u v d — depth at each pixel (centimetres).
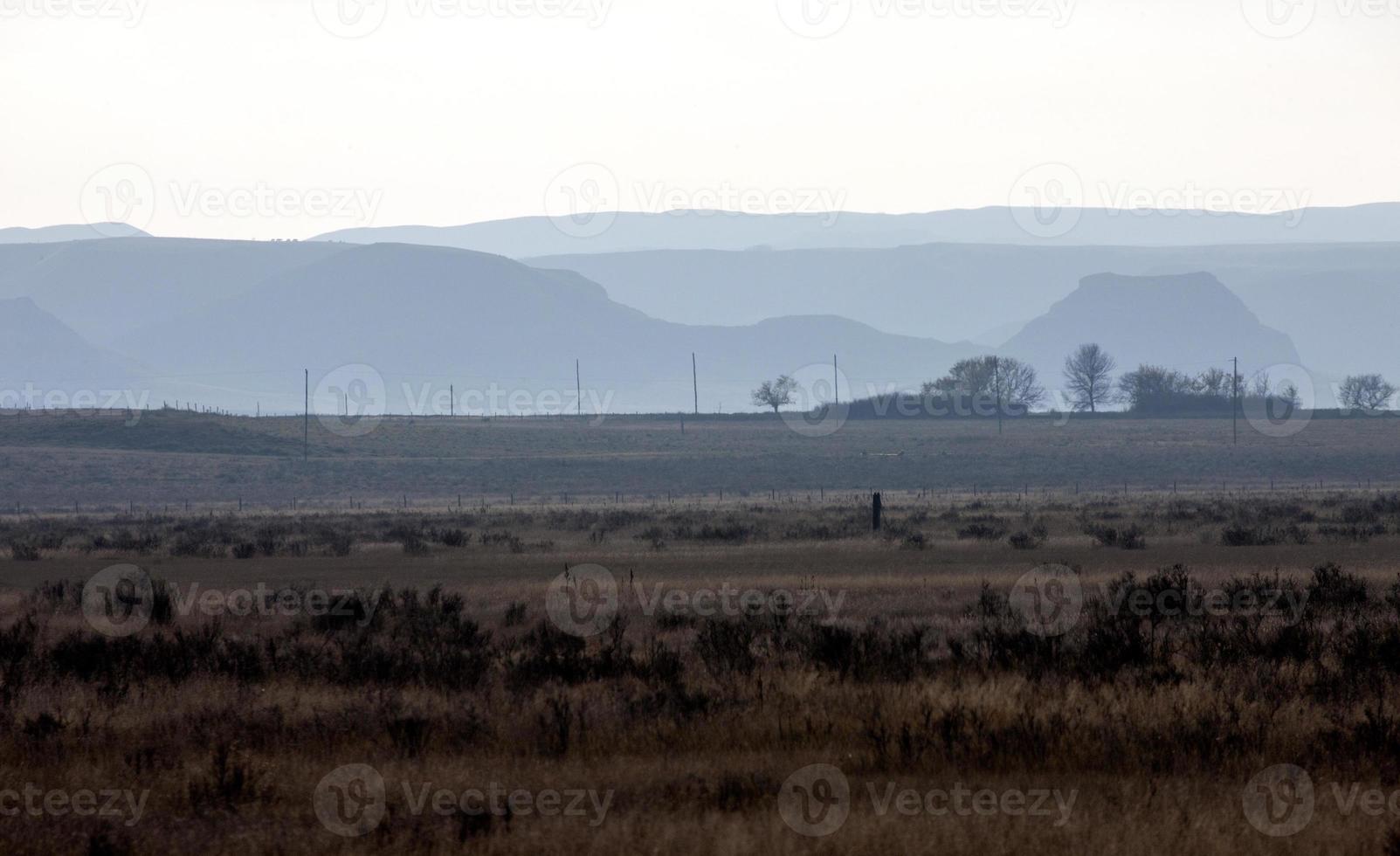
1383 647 6350
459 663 6419
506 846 3794
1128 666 6200
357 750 4969
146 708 5653
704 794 4222
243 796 4325
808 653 6650
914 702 5272
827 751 4803
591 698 5659
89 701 5778
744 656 6544
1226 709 5203
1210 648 6650
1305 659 6481
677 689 5544
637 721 5191
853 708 5316
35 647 7450
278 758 4825
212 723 5281
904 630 7788
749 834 3772
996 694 5316
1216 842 3784
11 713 5475
